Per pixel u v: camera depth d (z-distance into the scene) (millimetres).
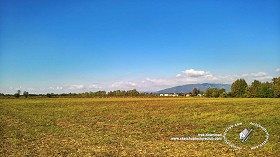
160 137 27156
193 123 37875
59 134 29641
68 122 41844
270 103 81000
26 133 30656
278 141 24250
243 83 166375
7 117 51812
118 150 21016
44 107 81750
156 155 19297
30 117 51188
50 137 27641
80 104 96375
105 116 51219
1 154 19766
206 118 43812
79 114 56250
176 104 88188
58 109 72188
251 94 155625
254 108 62406
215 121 39312
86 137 27406
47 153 20109
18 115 56031
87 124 38969
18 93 196125
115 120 43781
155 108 70875
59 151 20750
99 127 35469
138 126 36094
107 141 24875
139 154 19672
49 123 40781
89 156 19109
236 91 167250
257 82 156625
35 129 33938
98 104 95688
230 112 53656
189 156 18953
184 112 56625
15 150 21156
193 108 67500
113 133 30016
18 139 26500
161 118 45500
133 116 50281
